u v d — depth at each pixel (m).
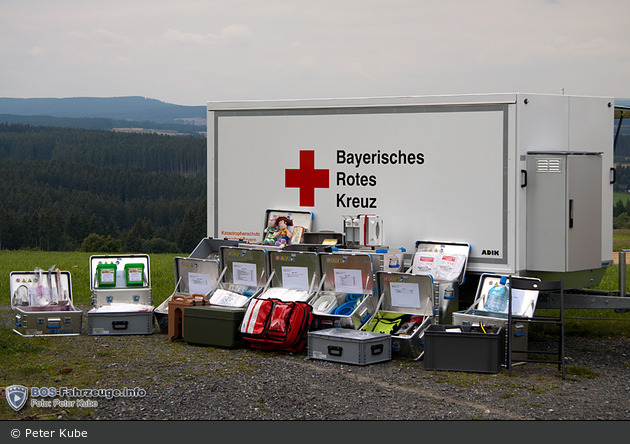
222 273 8.12
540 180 7.03
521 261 7.09
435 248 7.46
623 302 6.98
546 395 5.38
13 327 8.40
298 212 8.30
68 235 89.06
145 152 148.25
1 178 109.06
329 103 8.02
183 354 6.86
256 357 6.74
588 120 7.66
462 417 4.81
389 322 7.16
